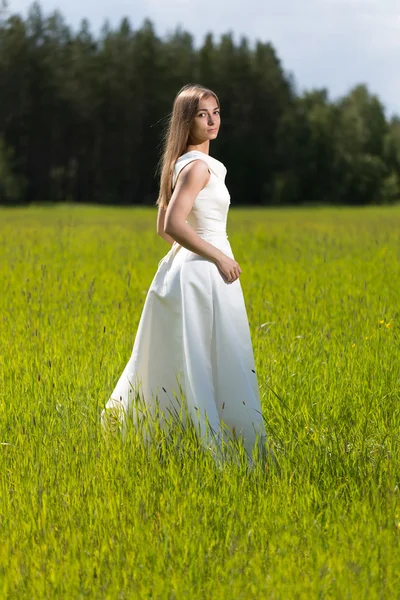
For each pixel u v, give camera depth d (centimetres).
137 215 5153
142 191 10375
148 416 488
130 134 10312
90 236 2325
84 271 1353
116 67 10331
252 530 370
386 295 1002
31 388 580
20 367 640
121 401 509
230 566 341
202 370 472
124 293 1074
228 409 477
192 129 495
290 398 566
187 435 471
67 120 10025
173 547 356
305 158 11150
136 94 10288
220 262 475
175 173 487
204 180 479
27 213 5500
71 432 495
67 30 10650
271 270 1323
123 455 455
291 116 11181
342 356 670
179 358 491
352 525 377
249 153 10894
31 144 10006
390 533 365
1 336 781
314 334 764
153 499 408
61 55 10288
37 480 425
